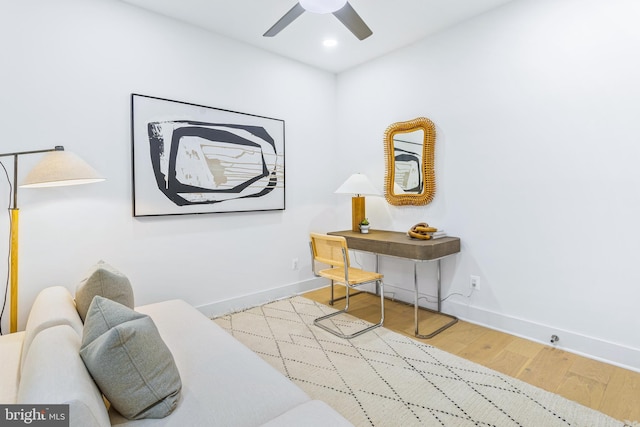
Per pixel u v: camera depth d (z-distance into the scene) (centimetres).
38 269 219
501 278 269
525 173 252
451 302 304
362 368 213
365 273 293
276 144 342
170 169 272
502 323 270
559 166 236
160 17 266
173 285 278
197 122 286
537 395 184
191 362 146
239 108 314
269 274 343
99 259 242
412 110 324
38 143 216
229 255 312
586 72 221
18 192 211
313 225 380
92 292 165
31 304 216
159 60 266
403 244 268
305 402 122
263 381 133
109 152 244
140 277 261
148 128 261
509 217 262
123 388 107
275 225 346
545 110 240
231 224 312
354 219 352
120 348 106
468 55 280
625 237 211
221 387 128
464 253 292
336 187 404
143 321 117
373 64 357
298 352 234
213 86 296
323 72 385
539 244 247
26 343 133
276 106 343
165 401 113
